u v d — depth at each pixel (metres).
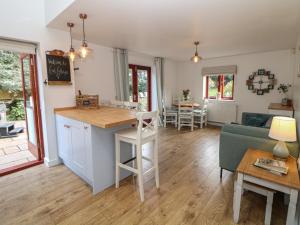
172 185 2.33
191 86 6.22
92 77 3.88
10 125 4.69
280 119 1.71
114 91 4.34
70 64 2.96
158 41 3.60
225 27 2.78
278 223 1.70
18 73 5.86
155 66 5.49
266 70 4.81
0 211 1.86
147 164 2.93
